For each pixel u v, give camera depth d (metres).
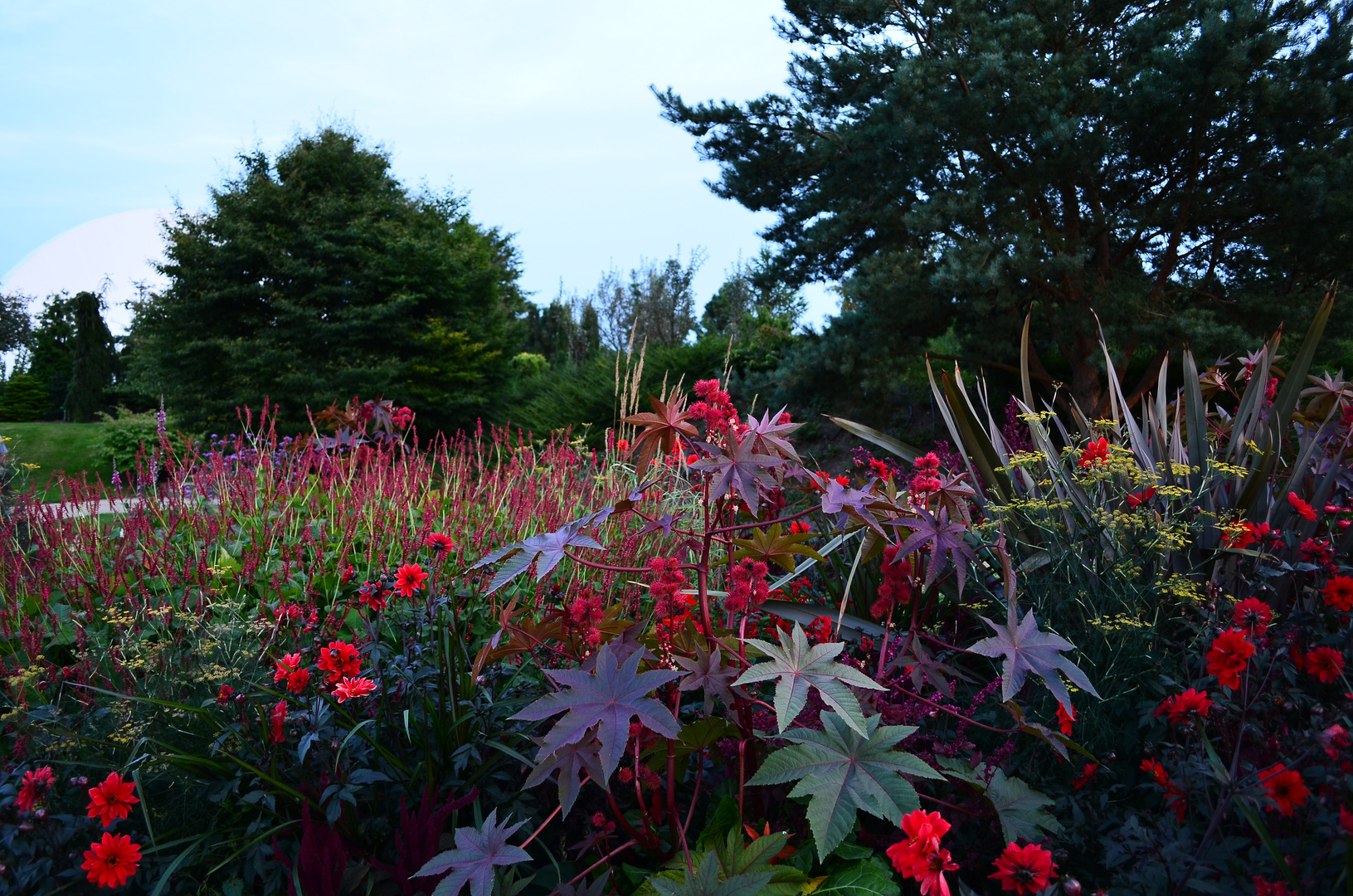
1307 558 2.16
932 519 1.89
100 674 2.35
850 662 2.08
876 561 2.57
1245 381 4.13
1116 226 10.09
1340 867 1.30
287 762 2.04
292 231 16.17
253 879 1.78
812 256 11.91
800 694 1.43
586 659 1.72
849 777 1.40
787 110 11.99
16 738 2.08
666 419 1.79
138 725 2.02
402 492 4.06
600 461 5.02
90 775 2.05
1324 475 2.65
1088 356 9.74
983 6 10.30
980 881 1.67
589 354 18.42
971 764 1.68
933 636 2.08
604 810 1.95
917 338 10.48
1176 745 1.69
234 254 15.45
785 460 1.98
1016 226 9.81
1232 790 1.39
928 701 1.81
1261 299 9.55
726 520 2.04
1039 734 1.67
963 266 9.20
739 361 14.98
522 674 2.38
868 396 11.34
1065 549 2.31
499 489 4.07
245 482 4.21
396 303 15.77
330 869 1.64
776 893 1.41
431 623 2.40
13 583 3.00
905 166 10.14
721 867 1.43
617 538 3.21
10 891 1.68
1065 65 9.59
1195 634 2.06
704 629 1.74
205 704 2.00
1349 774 1.30
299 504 4.34
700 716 2.18
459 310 17.02
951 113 9.56
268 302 16.02
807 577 2.91
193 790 1.95
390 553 3.53
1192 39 9.18
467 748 1.98
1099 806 1.70
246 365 15.03
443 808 1.72
